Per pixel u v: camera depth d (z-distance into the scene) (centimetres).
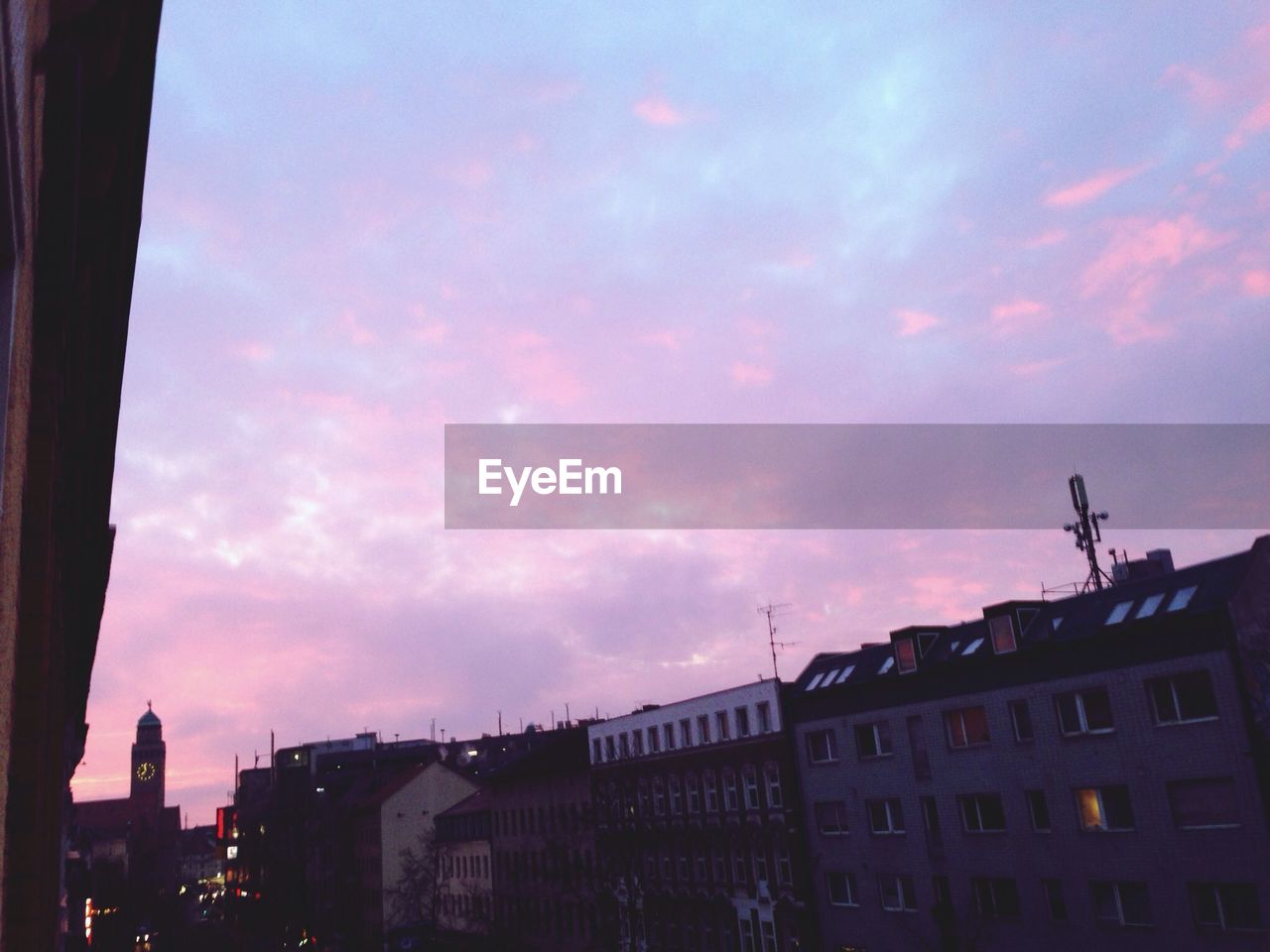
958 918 3722
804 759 4619
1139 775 3119
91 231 551
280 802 9788
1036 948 3419
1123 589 3425
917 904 3938
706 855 5175
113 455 930
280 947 8744
